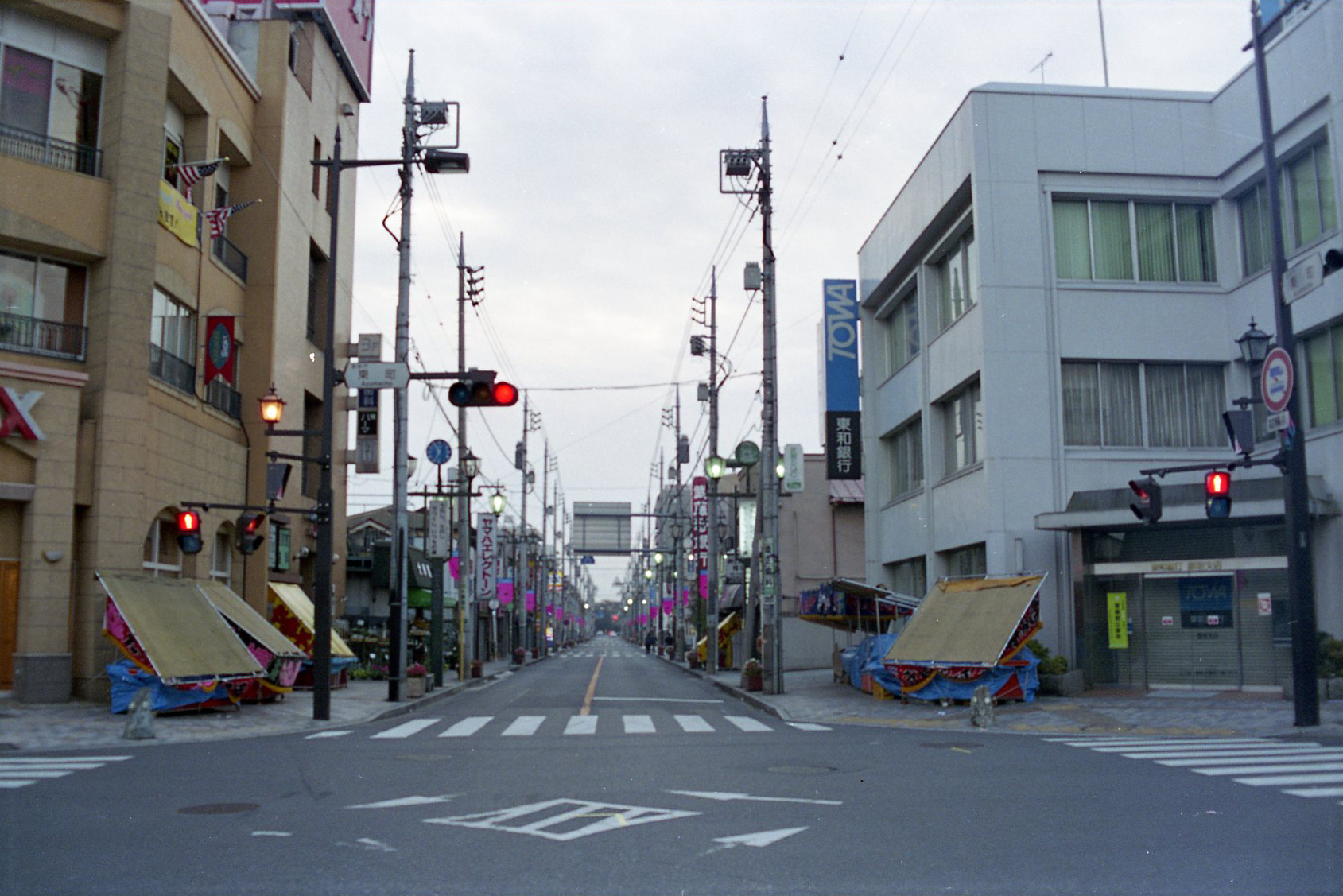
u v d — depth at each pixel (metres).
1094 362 24.59
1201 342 24.55
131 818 9.08
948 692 21.36
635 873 7.12
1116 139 24.78
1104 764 12.48
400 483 25.36
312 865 7.34
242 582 27.70
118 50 21.94
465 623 38.22
